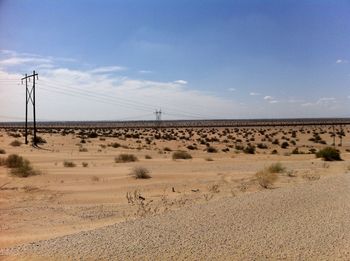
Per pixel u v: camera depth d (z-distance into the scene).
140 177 31.11
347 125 183.88
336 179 21.61
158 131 144.38
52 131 132.62
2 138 80.88
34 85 74.44
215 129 160.50
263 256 9.88
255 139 102.25
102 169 37.12
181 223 12.63
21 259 10.02
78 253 10.22
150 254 10.05
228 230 11.86
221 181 28.91
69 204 20.89
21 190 25.19
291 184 25.84
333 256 9.81
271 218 13.12
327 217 13.17
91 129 164.88
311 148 76.69
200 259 9.73
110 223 15.71
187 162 45.56
